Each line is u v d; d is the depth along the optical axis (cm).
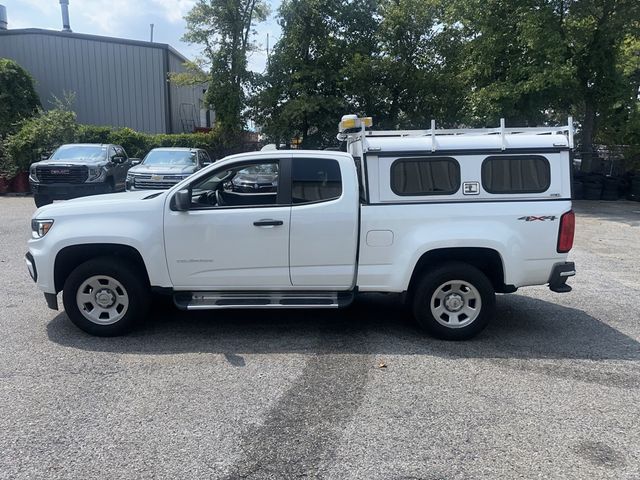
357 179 529
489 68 1942
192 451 335
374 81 2181
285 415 380
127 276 524
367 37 2238
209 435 353
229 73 2288
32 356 484
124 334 540
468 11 1933
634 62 2258
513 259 520
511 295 716
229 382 434
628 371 464
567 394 418
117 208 526
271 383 432
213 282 530
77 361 473
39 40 2652
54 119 2086
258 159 531
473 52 1984
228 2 2220
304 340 532
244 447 340
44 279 529
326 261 527
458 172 523
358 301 671
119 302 533
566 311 641
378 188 523
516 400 407
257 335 545
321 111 2134
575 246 1074
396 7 2142
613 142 2109
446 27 2144
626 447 343
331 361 479
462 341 534
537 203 523
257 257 525
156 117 2759
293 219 521
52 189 1462
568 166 526
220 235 521
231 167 529
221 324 578
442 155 523
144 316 546
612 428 367
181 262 524
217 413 383
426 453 334
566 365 475
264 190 588
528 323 595
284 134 2217
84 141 2220
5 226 1209
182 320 591
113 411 384
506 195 525
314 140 2245
